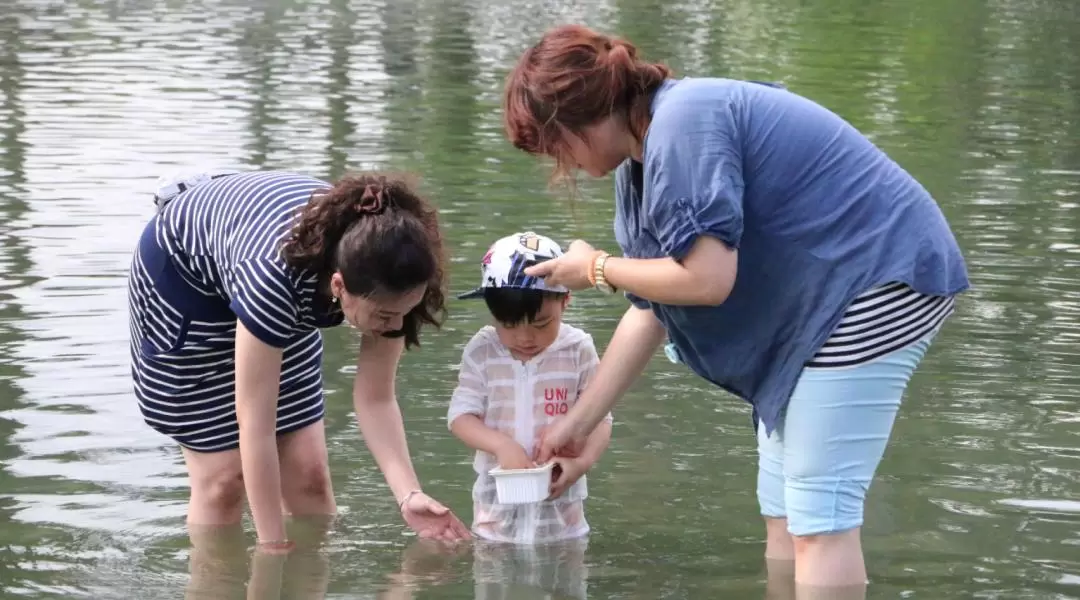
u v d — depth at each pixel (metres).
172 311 5.29
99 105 14.36
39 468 5.97
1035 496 5.75
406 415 6.66
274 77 16.62
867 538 5.32
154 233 5.31
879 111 15.73
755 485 5.97
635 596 4.86
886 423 4.58
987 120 15.24
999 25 24.08
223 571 5.04
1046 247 9.84
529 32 21.56
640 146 4.54
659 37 21.41
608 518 5.64
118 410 6.62
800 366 4.53
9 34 19.31
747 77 17.78
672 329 4.83
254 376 4.95
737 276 4.52
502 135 13.48
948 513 5.57
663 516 5.65
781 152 4.39
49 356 7.18
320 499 5.71
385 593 4.86
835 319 4.43
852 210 4.41
